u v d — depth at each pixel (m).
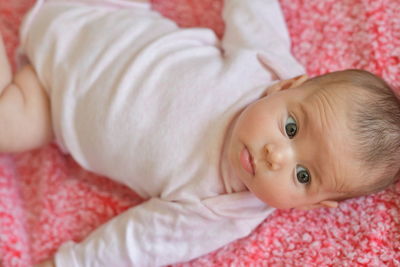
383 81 1.19
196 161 1.25
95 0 1.44
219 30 1.61
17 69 1.53
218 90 1.28
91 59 1.35
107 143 1.32
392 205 1.24
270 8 1.51
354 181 1.12
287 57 1.41
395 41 1.37
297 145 1.10
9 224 1.40
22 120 1.37
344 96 1.11
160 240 1.29
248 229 1.28
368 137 1.08
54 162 1.50
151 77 1.31
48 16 1.41
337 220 1.27
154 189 1.32
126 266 1.30
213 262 1.30
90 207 1.44
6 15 1.64
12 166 1.52
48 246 1.38
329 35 1.46
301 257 1.25
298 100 1.14
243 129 1.14
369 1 1.43
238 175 1.17
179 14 1.65
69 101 1.35
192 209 1.24
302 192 1.13
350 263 1.21
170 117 1.28
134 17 1.42
